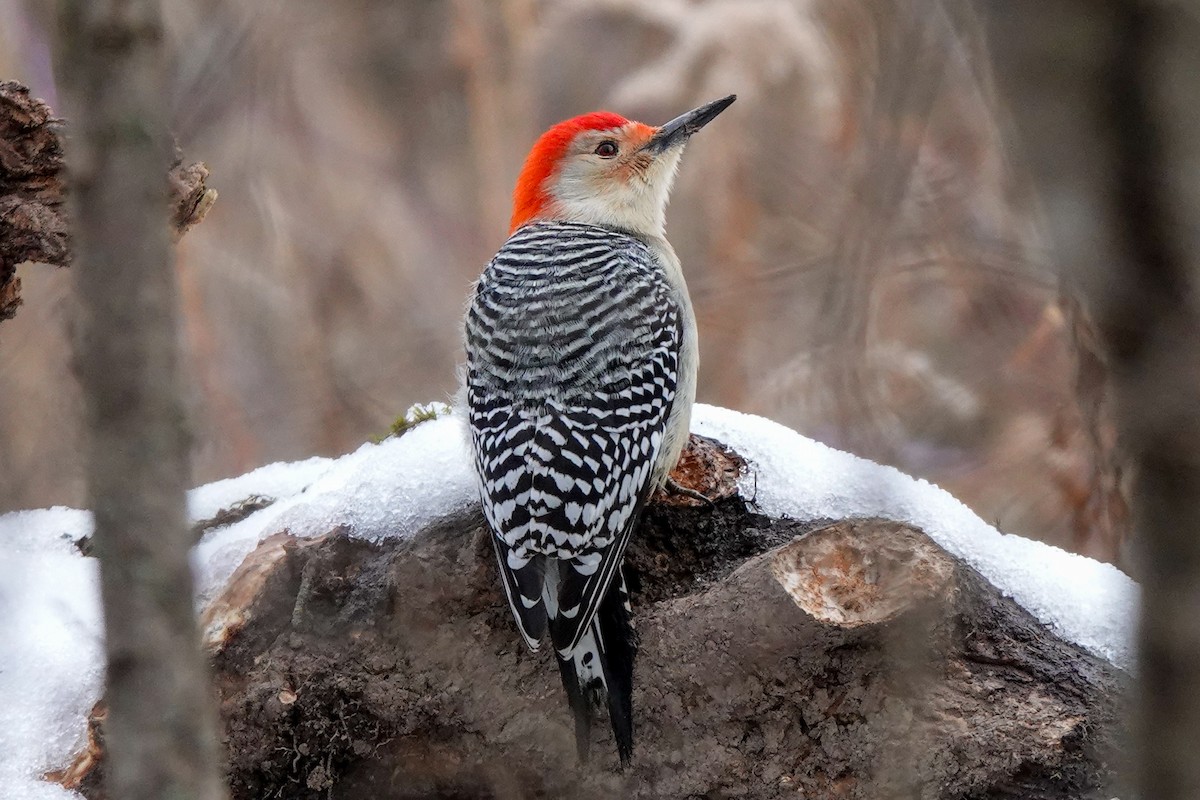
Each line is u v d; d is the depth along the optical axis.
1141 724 3.51
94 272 3.34
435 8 18.14
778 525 8.28
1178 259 2.99
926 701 7.08
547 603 7.45
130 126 3.31
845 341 11.25
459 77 17.41
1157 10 2.82
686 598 7.46
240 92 16.09
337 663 7.64
